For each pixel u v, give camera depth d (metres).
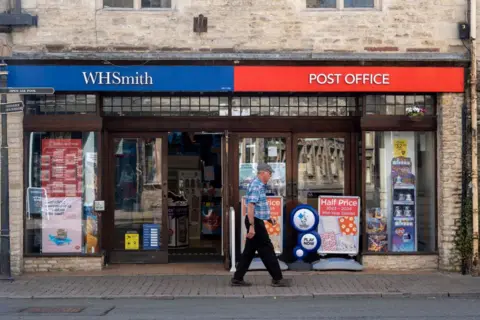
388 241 12.23
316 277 11.38
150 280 11.15
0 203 11.39
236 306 9.30
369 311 8.89
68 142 12.02
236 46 11.75
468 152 11.74
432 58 11.66
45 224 11.98
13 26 11.51
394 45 11.84
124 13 11.70
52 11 11.62
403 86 11.73
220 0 11.77
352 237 11.99
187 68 11.62
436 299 9.91
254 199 10.41
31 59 11.42
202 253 13.14
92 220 12.03
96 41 11.67
